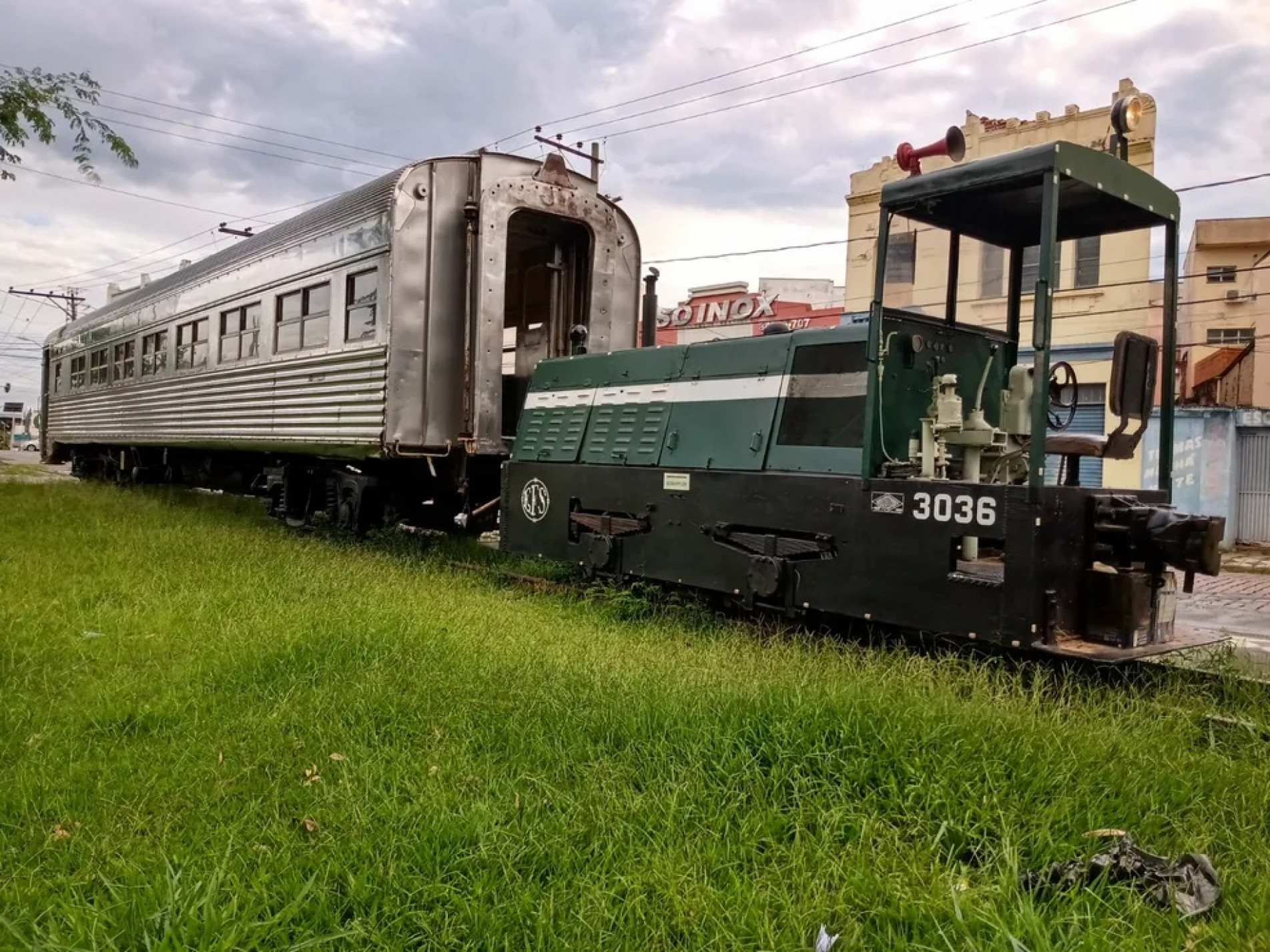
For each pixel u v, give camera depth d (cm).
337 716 414
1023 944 239
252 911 260
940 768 339
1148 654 477
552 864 291
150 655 525
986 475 594
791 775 343
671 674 462
